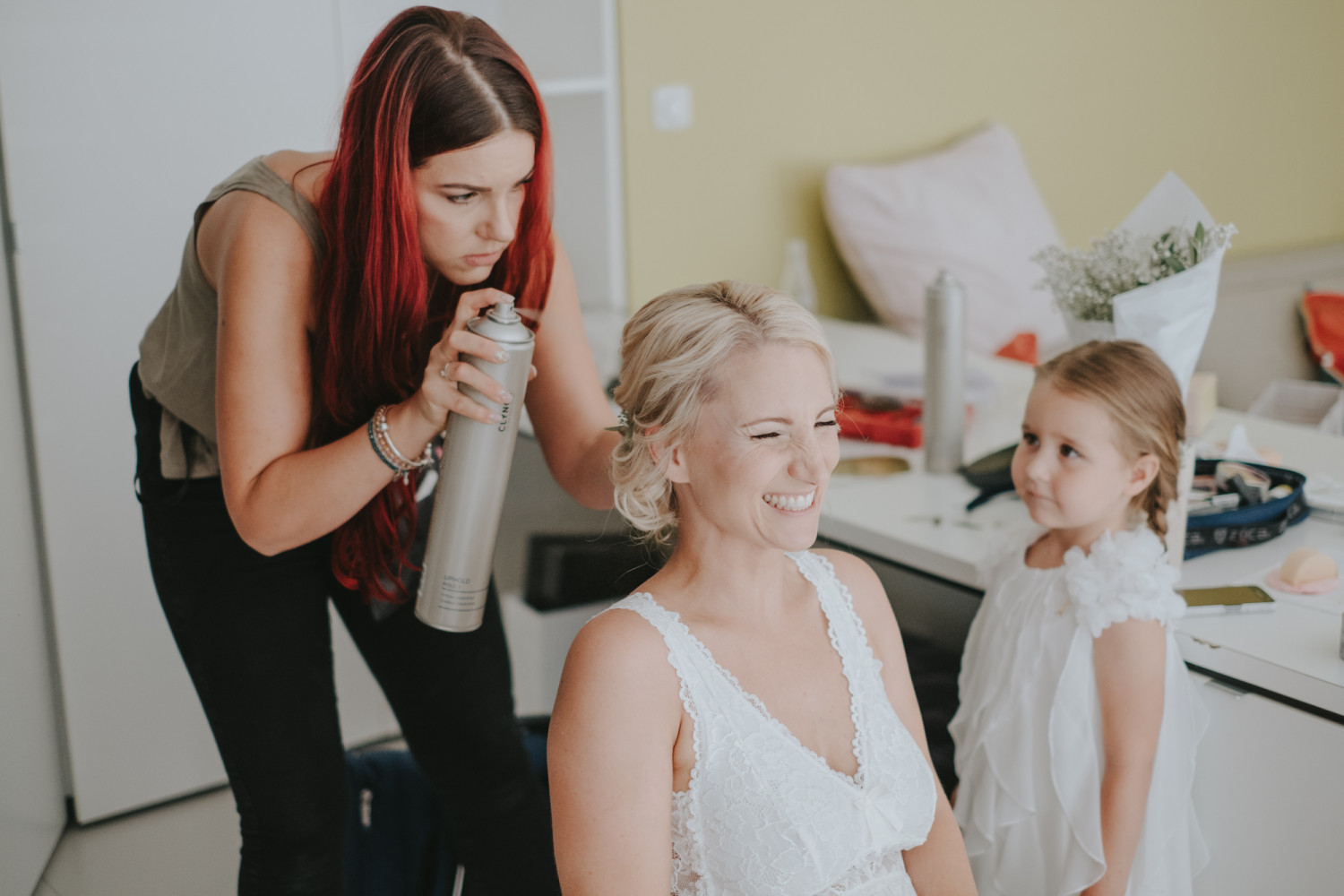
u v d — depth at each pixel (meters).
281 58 2.10
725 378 0.97
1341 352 3.10
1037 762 1.33
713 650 1.01
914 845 1.07
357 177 1.13
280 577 1.35
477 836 1.50
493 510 1.19
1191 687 1.31
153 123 2.00
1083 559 1.31
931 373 1.84
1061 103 3.44
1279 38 3.81
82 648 2.10
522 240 1.28
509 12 2.57
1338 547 1.58
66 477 2.03
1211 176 3.82
